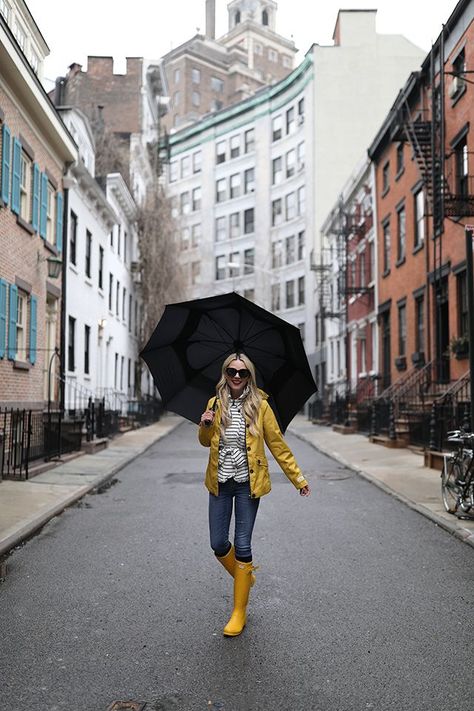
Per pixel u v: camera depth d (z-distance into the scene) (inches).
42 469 537.3
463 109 727.1
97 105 1539.1
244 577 192.7
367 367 1203.2
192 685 156.6
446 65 780.0
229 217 2397.9
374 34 2000.5
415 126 814.5
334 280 1637.6
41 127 698.2
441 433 576.4
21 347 656.4
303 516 373.7
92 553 285.9
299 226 2112.5
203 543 304.5
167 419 1665.8
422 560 276.5
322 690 154.2
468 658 173.0
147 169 1611.7
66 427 666.2
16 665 167.9
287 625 196.9
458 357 712.4
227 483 196.5
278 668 166.1
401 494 439.5
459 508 365.7
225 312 207.2
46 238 721.6
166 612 208.7
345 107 1993.1
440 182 713.0
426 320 834.8
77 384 892.6
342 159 1989.4
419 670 165.3
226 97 3518.7
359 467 593.3
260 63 3784.5
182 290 1498.5
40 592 230.1
